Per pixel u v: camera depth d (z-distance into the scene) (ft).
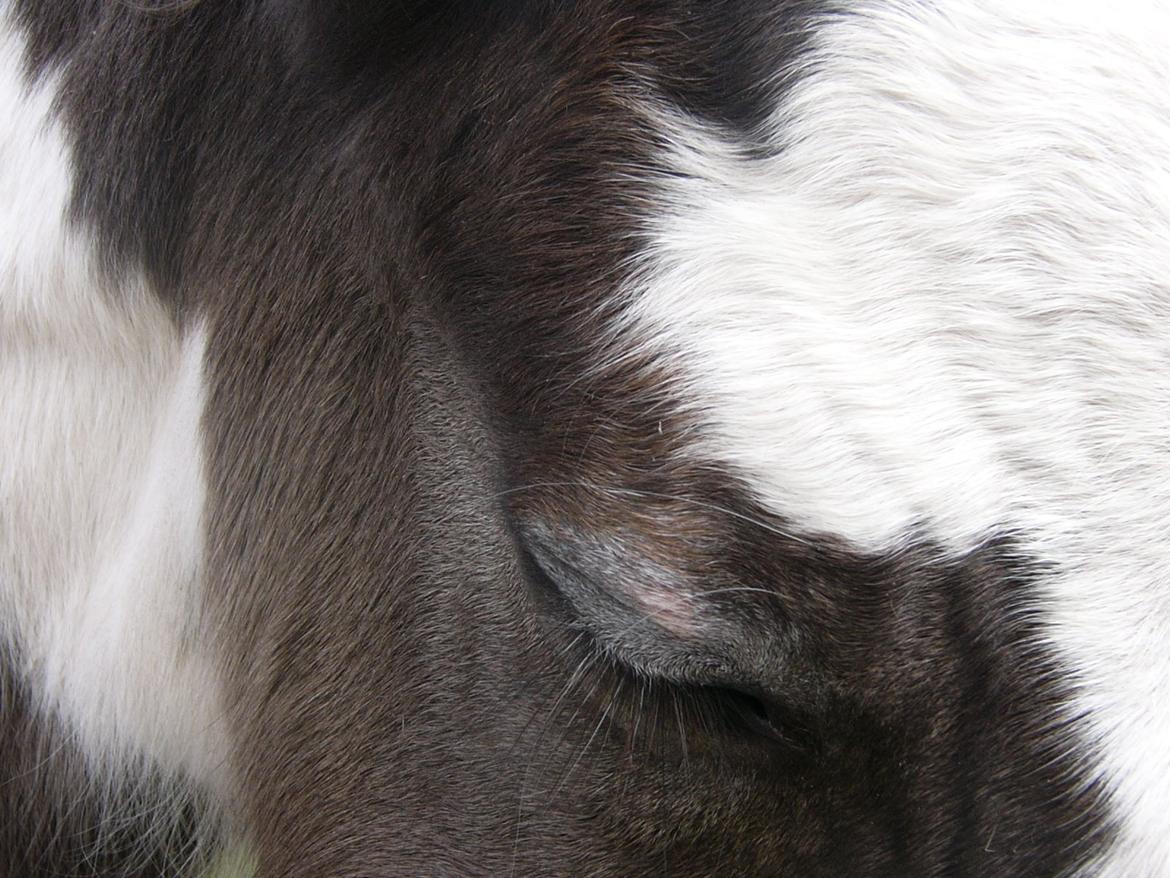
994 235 2.36
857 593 2.38
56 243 2.69
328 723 2.60
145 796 2.83
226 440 2.63
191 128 2.63
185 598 2.70
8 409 2.75
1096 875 2.37
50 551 2.78
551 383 2.44
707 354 2.39
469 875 2.54
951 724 2.38
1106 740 2.35
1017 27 2.37
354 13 2.51
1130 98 2.35
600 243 2.42
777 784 2.44
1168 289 2.34
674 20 2.41
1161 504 2.34
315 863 2.62
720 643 2.40
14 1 2.70
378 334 2.54
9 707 2.83
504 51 2.47
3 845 2.86
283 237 2.59
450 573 2.52
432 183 2.50
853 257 2.37
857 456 2.37
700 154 2.40
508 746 2.51
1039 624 2.36
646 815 2.47
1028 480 2.35
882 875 2.42
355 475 2.56
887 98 2.37
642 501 2.40
